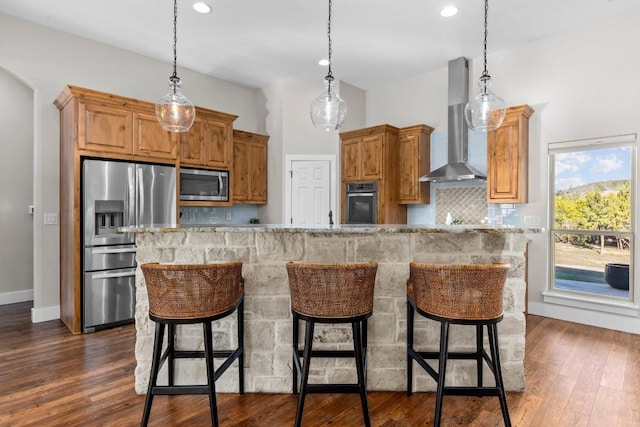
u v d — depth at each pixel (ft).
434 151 16.33
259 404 6.91
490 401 7.00
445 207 15.99
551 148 12.83
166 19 11.68
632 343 10.08
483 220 14.85
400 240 7.30
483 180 14.65
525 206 13.51
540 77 13.10
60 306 12.35
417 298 6.23
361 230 6.75
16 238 14.64
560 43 12.61
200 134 14.60
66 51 12.42
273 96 17.69
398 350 7.41
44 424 6.18
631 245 11.28
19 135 14.67
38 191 11.90
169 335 6.89
